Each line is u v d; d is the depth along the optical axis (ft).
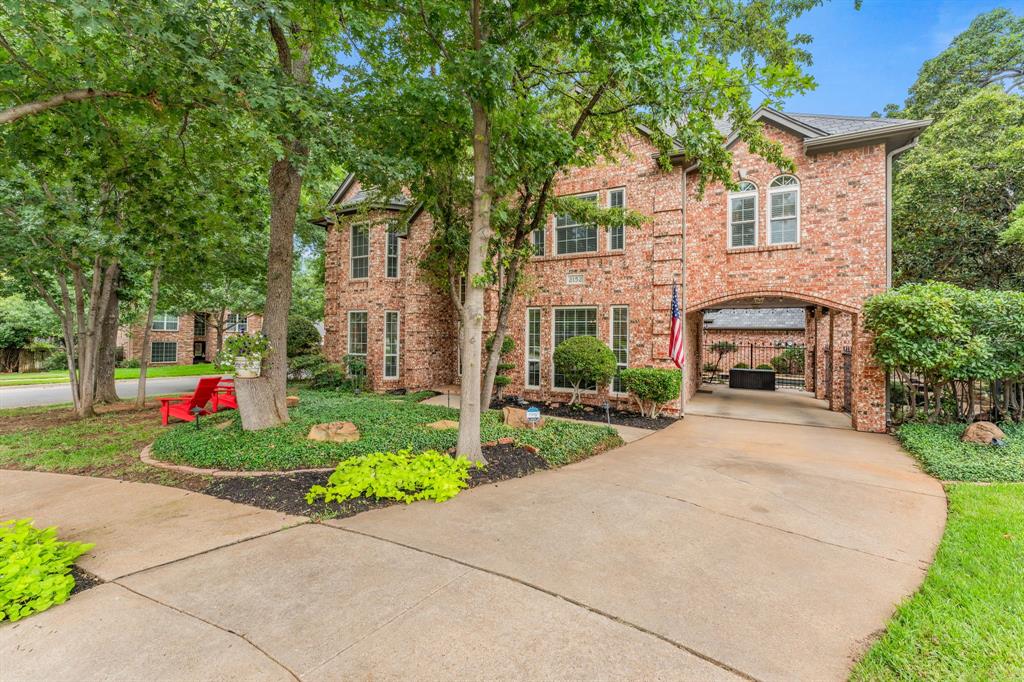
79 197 29.43
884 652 8.37
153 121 24.25
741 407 43.47
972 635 8.85
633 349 40.40
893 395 34.27
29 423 33.24
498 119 20.16
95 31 14.78
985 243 46.21
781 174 35.65
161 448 23.36
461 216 26.63
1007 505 16.34
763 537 13.75
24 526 12.78
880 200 32.48
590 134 27.53
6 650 8.32
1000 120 47.93
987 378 27.73
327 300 58.29
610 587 10.68
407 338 50.52
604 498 17.19
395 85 23.41
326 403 36.88
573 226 43.96
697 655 8.30
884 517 15.55
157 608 9.73
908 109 67.67
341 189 54.85
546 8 19.51
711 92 21.86
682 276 38.37
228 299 69.05
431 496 16.84
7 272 35.12
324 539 13.26
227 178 27.30
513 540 13.24
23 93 17.21
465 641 8.62
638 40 19.70
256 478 19.08
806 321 57.36
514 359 45.98
